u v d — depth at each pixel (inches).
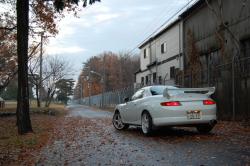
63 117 1077.1
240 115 593.0
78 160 309.9
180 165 269.3
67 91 4389.8
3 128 634.2
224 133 455.5
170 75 1296.8
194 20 1061.1
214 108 439.2
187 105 428.5
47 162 308.0
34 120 836.6
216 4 903.1
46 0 612.7
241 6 777.6
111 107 1973.4
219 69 673.6
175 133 476.4
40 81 1464.1
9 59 1034.7
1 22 883.4
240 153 305.7
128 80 3777.1
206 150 328.2
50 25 793.6
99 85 4333.2
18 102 535.2
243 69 585.9
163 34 1387.8
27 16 529.7
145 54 1705.2
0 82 1136.2
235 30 804.0
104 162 295.6
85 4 518.6
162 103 431.5
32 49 1173.7
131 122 518.3
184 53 1133.1
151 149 350.0
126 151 346.0
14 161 315.9
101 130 580.1
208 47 951.0
